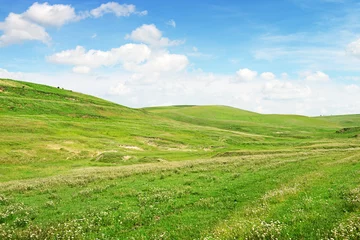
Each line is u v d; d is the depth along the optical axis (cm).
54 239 1448
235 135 12781
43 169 5097
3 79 16788
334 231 1158
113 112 15762
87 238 1491
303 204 1664
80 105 15038
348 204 1573
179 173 3588
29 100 13238
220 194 2348
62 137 8062
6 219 1838
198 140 10638
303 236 1216
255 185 2566
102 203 2167
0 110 11175
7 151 6009
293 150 6781
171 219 1764
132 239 1471
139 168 4234
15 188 2914
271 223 1309
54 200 2345
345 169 2981
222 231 1354
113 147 7931
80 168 5084
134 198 2306
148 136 10194
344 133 13262
